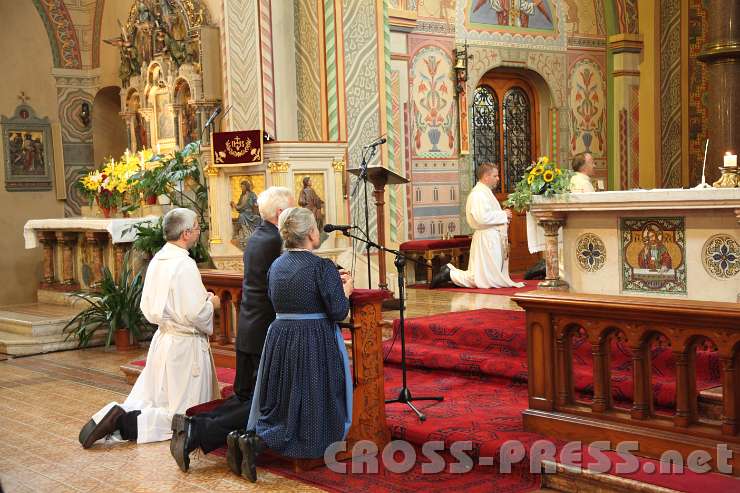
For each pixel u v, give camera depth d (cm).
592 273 813
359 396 550
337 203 888
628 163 1469
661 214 754
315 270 515
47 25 1377
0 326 1088
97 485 529
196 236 640
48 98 1382
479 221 1089
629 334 476
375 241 1052
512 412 578
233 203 894
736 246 710
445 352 706
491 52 1322
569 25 1416
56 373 895
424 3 1238
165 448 604
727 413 440
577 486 466
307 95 1044
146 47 1238
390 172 837
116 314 1010
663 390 527
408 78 1219
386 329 785
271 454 567
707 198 704
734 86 1235
